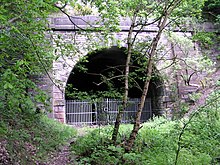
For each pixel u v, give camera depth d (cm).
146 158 850
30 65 633
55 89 1816
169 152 898
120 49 2144
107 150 879
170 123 1392
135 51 1064
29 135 1023
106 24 1031
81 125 1964
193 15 1106
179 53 1908
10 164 741
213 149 911
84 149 973
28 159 845
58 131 1336
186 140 916
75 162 881
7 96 520
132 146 947
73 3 748
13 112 1085
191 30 1814
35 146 974
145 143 1002
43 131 1205
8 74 480
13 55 647
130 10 1067
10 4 608
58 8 753
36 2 570
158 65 1781
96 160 823
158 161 807
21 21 682
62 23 1875
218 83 1235
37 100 536
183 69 1906
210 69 1836
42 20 822
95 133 1072
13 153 797
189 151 894
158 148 938
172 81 1952
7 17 587
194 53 1938
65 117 1920
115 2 950
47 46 877
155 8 1023
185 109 1296
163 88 2017
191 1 1061
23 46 652
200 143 928
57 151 1053
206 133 998
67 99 2117
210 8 2167
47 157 945
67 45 948
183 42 1781
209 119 1103
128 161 800
